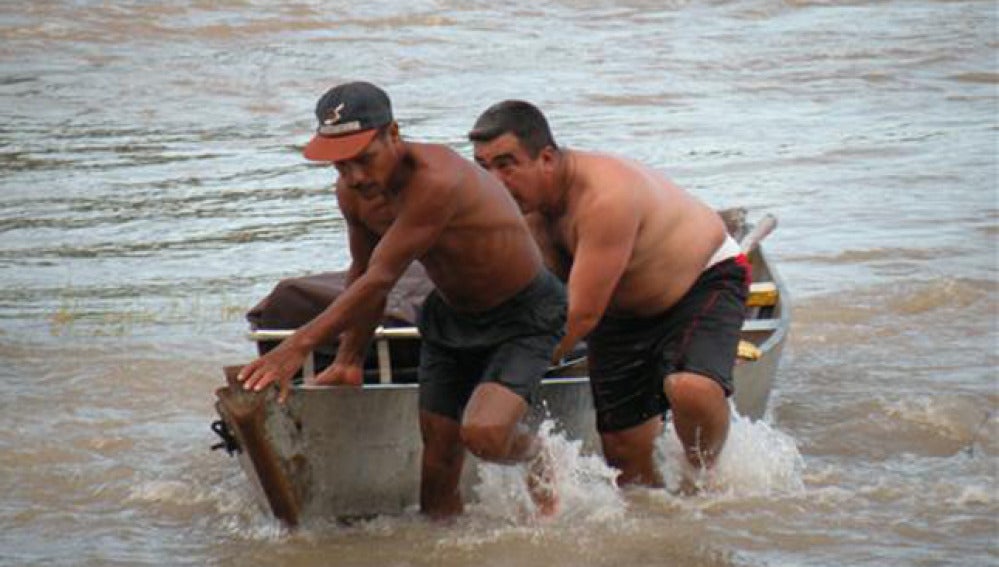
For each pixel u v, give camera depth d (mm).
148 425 20344
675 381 15812
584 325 15492
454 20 58438
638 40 56500
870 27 58594
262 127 44188
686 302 16078
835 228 30484
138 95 47844
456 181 14188
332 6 58219
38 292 27219
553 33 57281
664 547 15789
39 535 16594
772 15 61312
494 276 14680
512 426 14703
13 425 20094
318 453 15492
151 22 55281
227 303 26328
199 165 39188
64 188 36531
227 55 52344
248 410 14516
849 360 22281
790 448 18266
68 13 55656
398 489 16188
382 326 17406
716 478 16844
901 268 27156
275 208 34406
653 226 15812
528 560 15477
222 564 15570
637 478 17047
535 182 15516
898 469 18094
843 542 15906
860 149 39562
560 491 16578
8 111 45781
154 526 16812
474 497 16516
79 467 18688
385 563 15375
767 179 36156
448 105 47031
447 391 15406
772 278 21344
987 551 15664
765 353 18141
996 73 51344
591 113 45906
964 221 30812
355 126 13781
